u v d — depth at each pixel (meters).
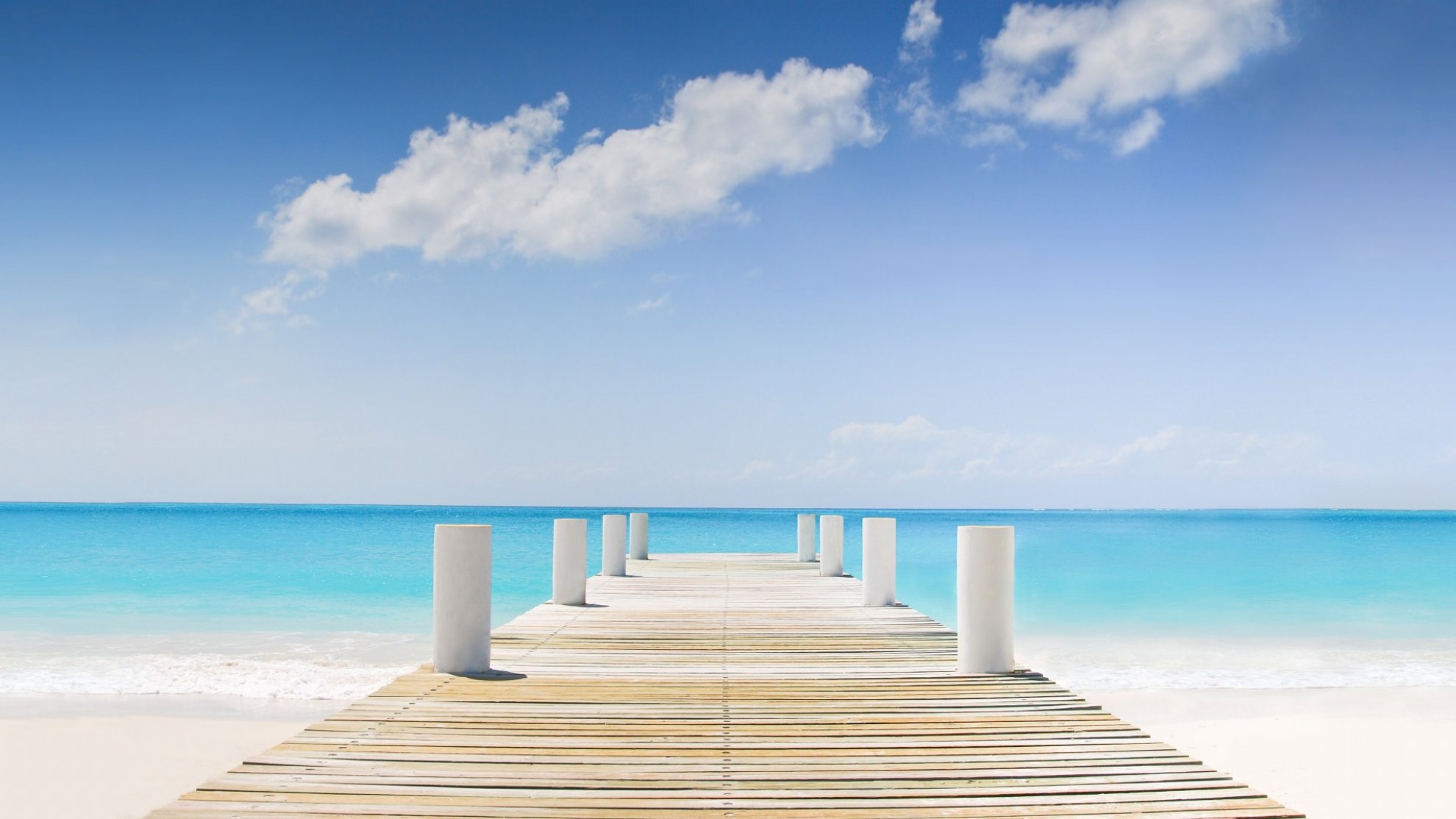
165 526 77.44
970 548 7.69
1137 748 5.48
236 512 154.38
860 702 6.62
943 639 9.49
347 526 79.50
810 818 4.34
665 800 4.55
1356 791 9.24
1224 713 12.23
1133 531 88.62
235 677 13.43
